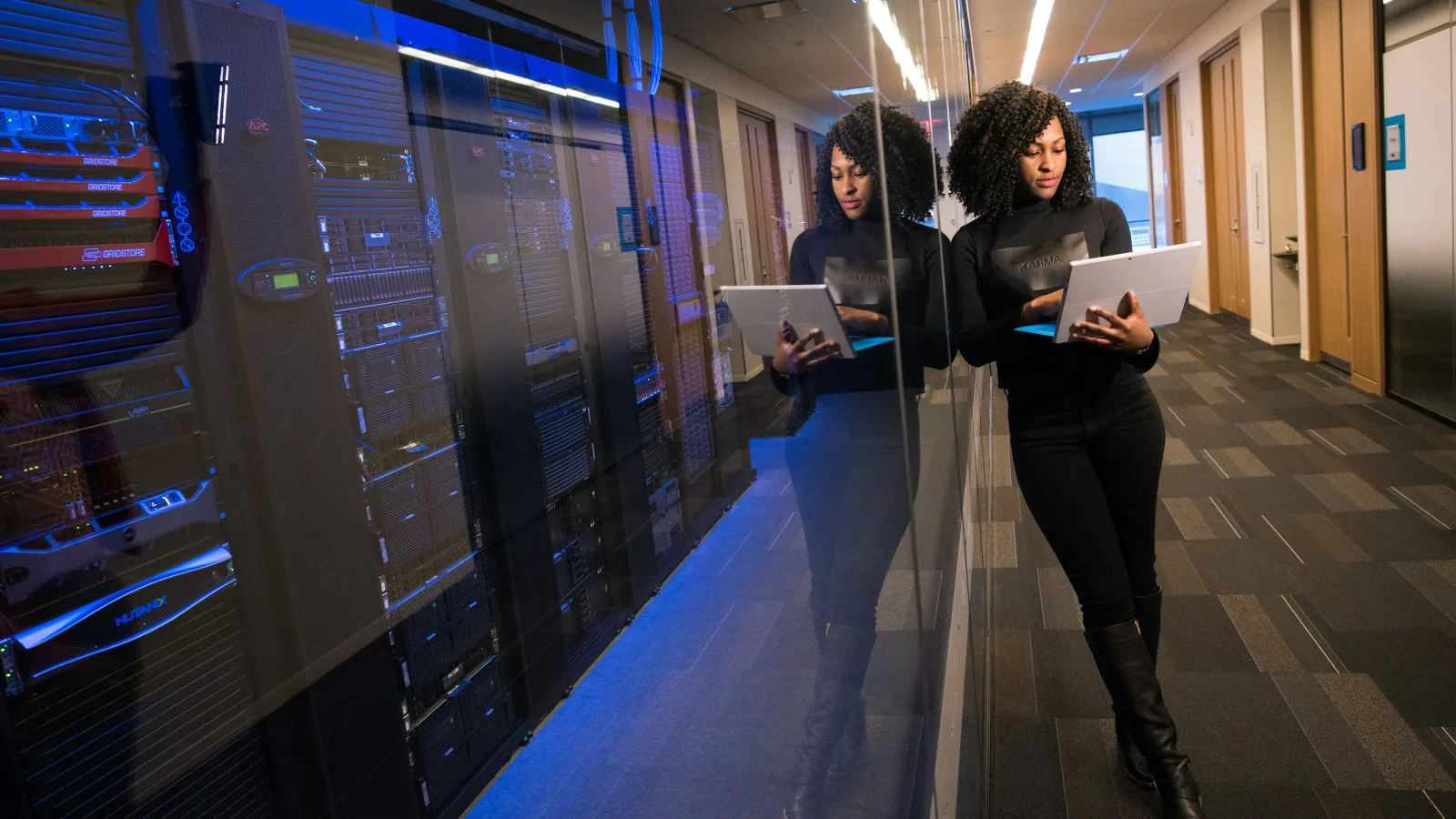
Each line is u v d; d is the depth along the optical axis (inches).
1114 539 60.9
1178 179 378.3
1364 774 65.4
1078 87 454.3
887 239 33.0
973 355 62.8
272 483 10.3
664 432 16.5
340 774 11.0
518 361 14.1
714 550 17.4
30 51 8.0
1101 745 71.6
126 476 8.6
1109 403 60.4
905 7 44.1
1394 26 167.0
